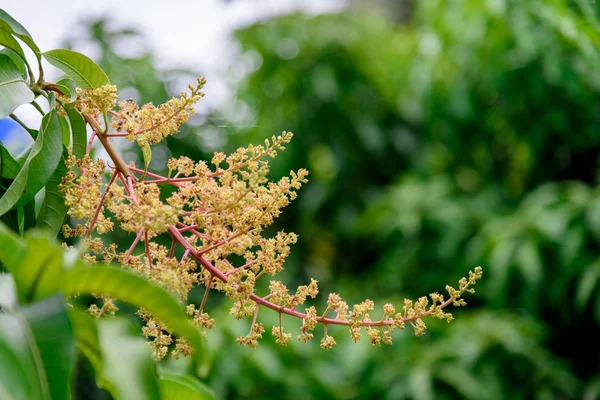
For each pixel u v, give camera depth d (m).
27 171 1.48
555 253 4.38
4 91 1.52
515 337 4.05
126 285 0.99
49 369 0.87
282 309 1.48
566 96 4.54
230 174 1.49
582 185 4.63
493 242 4.43
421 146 5.77
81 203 1.40
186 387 1.43
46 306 0.92
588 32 3.28
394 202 5.04
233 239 1.45
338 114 5.64
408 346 4.12
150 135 1.56
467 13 4.61
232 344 3.66
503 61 4.66
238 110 5.63
